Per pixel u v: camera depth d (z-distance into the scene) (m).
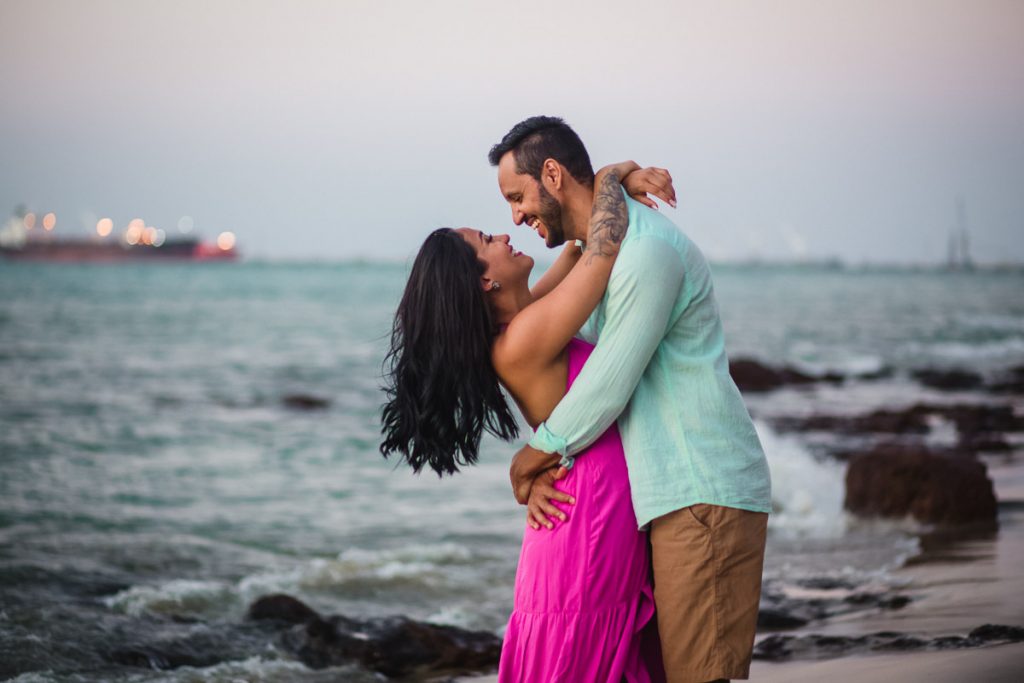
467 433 2.78
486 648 4.93
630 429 2.71
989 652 3.61
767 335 39.28
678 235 2.67
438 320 2.71
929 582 5.50
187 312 48.56
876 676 3.47
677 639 2.70
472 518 8.91
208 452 13.34
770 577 6.04
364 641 4.89
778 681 3.72
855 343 35.88
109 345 31.66
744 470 2.69
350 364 27.56
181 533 8.30
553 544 2.70
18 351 28.81
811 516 8.09
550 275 3.12
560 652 2.66
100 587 6.20
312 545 7.83
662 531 2.70
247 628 5.11
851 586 5.65
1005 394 20.23
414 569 6.63
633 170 2.79
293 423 16.47
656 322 2.58
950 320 47.38
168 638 4.91
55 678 4.33
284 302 59.75
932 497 7.51
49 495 10.05
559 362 2.74
